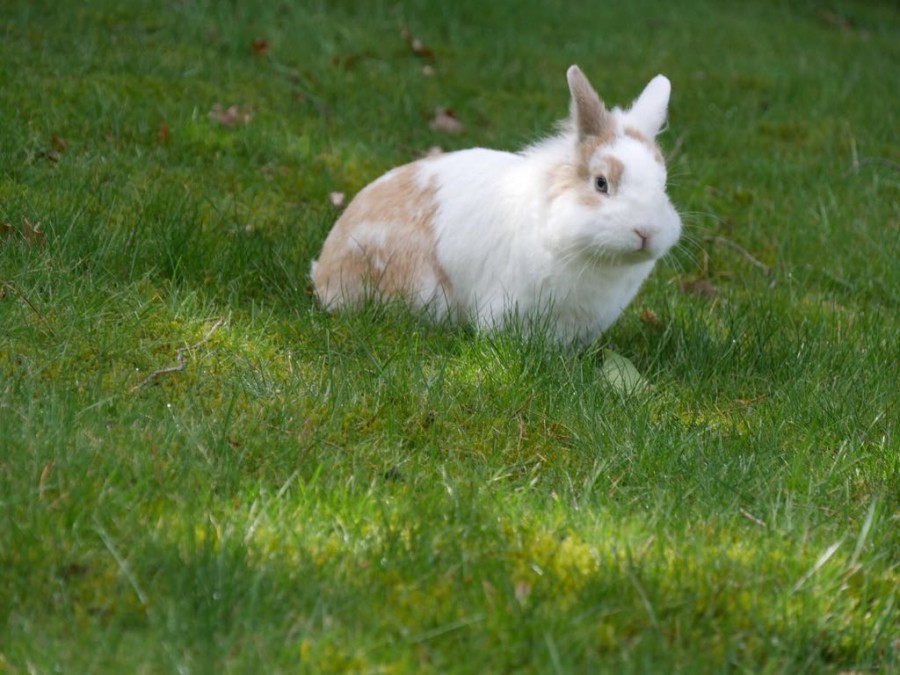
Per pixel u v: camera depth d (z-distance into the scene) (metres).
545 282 9.02
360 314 9.33
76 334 8.23
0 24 14.40
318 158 12.89
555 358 8.79
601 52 18.66
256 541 6.26
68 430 6.96
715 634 5.92
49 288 8.65
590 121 8.91
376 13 18.34
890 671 5.74
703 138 15.45
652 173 8.60
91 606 5.70
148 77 13.70
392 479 7.13
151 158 11.90
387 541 6.33
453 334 9.33
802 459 7.66
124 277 9.31
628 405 8.30
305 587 5.91
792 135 15.99
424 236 9.54
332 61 15.88
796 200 13.48
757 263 12.13
